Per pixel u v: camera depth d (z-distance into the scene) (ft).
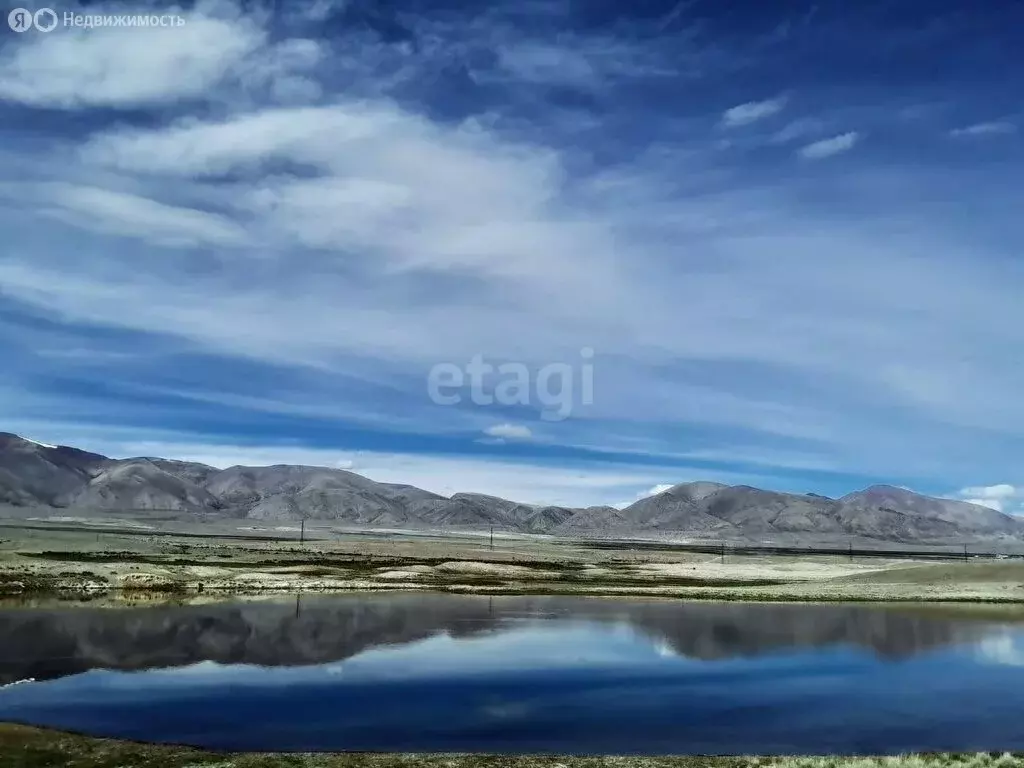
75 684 104.78
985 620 185.47
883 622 180.55
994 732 86.94
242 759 71.82
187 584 233.55
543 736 83.87
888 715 94.22
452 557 474.49
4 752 72.90
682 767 71.15
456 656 131.13
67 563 249.34
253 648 134.82
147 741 78.18
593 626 169.17
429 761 72.18
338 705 95.96
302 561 358.84
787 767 70.03
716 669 122.83
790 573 373.40
